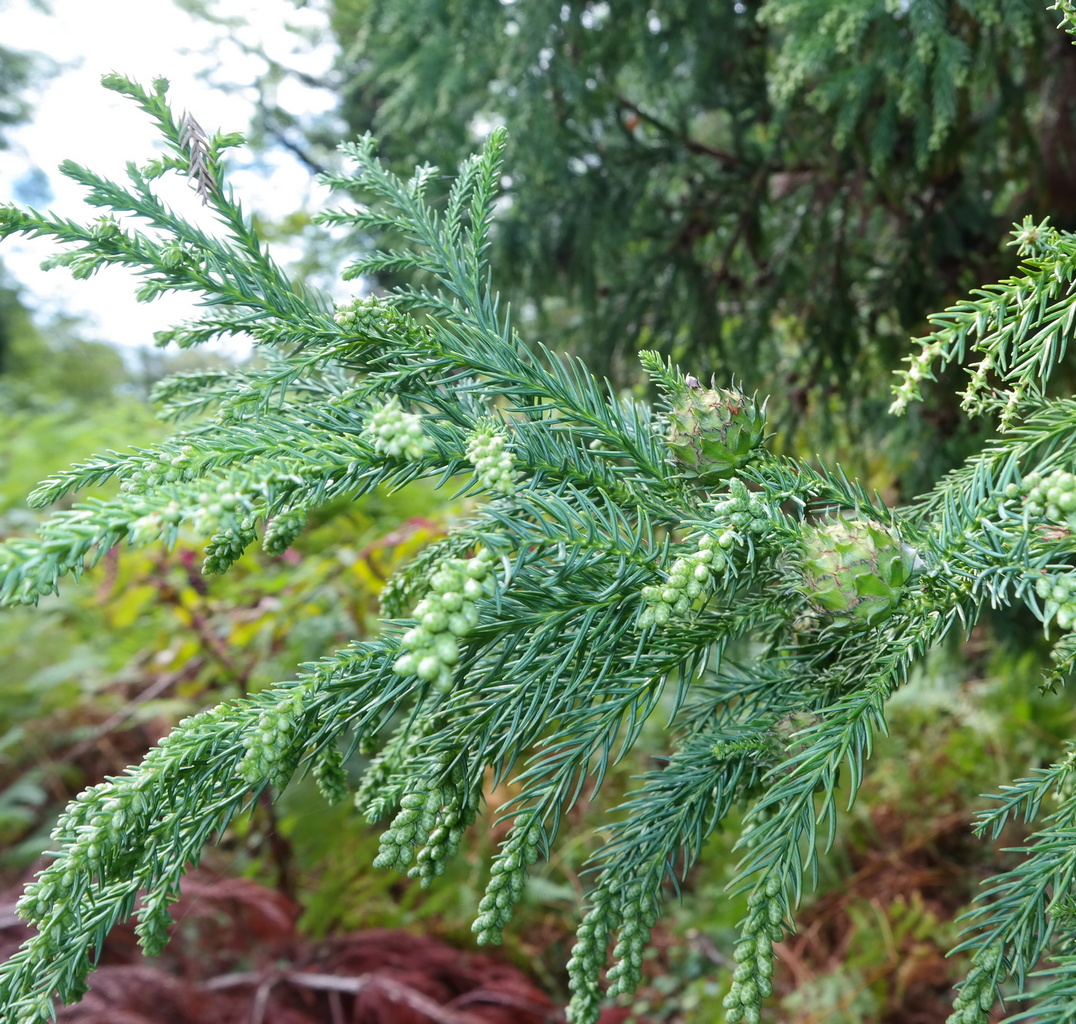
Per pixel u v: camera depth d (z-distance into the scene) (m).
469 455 0.19
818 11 0.44
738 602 0.23
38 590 0.16
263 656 0.72
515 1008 0.65
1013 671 0.67
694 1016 0.67
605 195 0.65
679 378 0.23
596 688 0.20
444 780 0.20
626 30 0.61
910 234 0.55
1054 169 0.50
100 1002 0.57
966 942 0.20
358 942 0.69
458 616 0.17
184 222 0.22
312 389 0.26
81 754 0.82
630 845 0.21
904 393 0.21
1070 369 0.46
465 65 0.62
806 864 0.19
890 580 0.20
